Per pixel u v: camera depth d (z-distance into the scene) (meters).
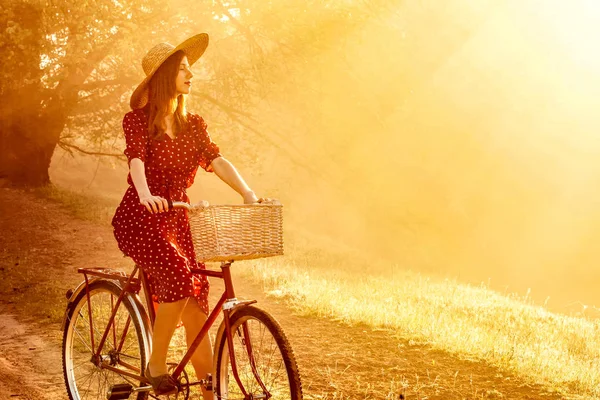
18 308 7.35
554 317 9.42
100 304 4.33
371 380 4.92
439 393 4.66
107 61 16.47
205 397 3.49
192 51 3.61
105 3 13.13
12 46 13.01
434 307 8.54
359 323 6.85
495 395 4.70
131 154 3.35
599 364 6.21
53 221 13.71
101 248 11.74
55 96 16.23
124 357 3.85
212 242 2.88
